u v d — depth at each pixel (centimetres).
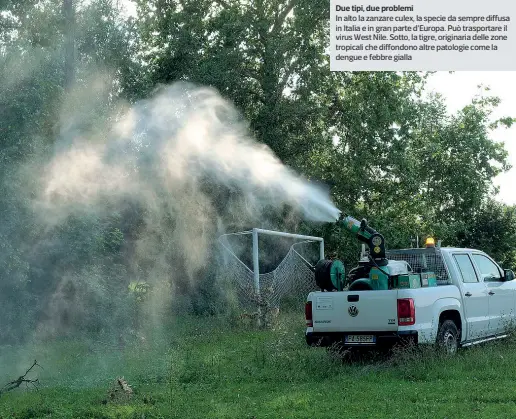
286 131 3422
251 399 1014
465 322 1321
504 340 1413
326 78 3516
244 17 3497
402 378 1123
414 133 3753
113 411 949
